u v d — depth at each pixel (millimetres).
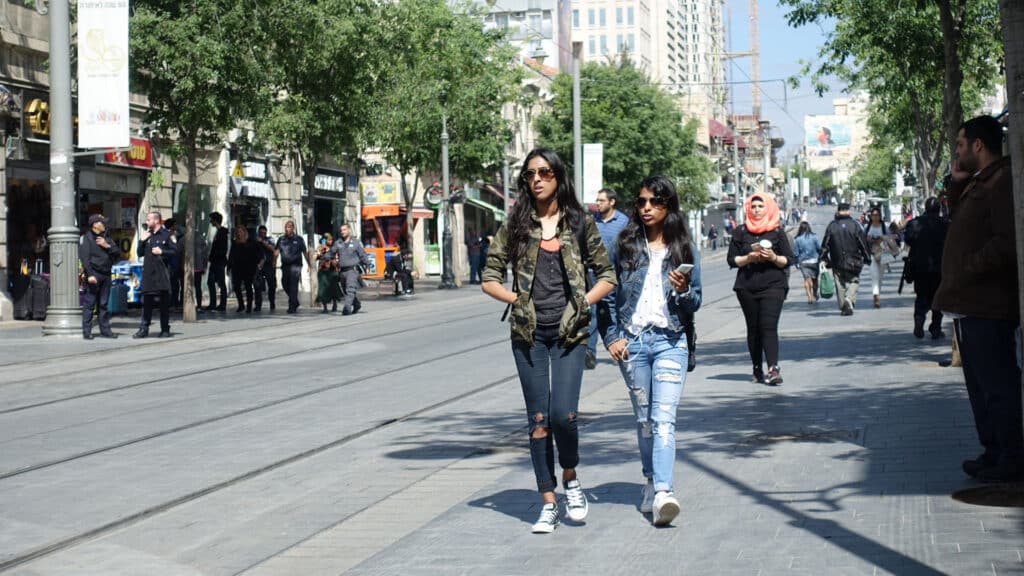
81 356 19828
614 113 71562
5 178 28031
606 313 7410
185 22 25859
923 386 12891
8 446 10977
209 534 7520
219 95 26719
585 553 6520
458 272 49844
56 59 23734
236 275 32688
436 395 14141
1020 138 6340
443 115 42719
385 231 55406
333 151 34125
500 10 116312
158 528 7719
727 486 8094
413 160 43375
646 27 164875
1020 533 6355
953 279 7855
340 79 32469
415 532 7246
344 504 8289
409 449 10492
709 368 15961
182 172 36875
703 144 145875
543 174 7055
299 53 29359
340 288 32812
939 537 6359
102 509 8266
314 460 10086
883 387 12992
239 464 9891
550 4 117000
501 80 49156
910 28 24438
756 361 14078
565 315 7008
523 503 7984
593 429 11047
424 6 40750
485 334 23469
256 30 26688
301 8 27562
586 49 161500
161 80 26531
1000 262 7598
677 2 184875
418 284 52344
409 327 26219
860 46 29125
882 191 107312
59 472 9695
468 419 12172
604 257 7211
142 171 34281
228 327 26641
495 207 72500
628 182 72062
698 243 113938
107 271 23281
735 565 6059
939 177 46250
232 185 39844
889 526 6684
